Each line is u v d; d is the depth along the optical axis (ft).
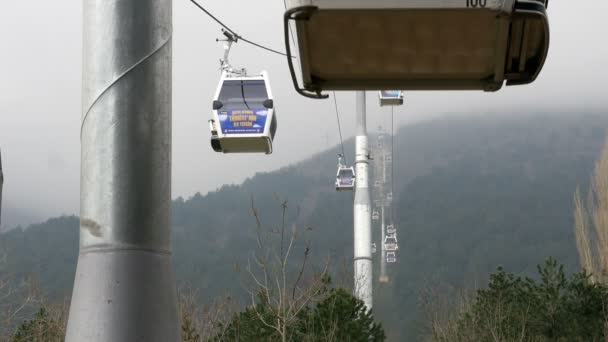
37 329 80.07
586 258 115.85
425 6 24.59
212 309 77.77
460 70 27.99
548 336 88.79
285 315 65.46
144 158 20.51
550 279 92.32
